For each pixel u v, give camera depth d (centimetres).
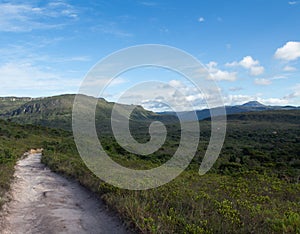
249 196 899
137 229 663
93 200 1024
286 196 947
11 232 717
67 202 1029
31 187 1315
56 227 736
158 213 724
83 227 738
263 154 2539
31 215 866
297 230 557
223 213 681
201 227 621
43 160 2512
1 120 5844
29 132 5209
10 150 2762
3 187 1154
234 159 2242
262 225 619
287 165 2028
